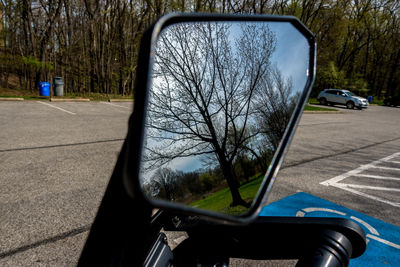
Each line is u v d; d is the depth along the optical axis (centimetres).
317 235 85
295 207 331
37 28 1748
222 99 67
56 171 402
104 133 679
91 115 975
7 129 664
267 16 66
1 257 208
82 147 541
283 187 393
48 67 1631
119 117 961
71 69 1972
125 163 33
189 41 64
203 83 67
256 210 50
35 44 1727
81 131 690
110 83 2098
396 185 428
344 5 2811
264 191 53
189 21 52
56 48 1873
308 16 2394
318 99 2559
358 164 543
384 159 596
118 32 2078
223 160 65
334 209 329
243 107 67
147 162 60
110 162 455
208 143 65
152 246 79
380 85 4016
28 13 1644
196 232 88
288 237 87
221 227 85
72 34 1900
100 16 1917
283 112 63
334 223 87
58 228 251
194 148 64
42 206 293
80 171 406
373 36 3512
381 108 2675
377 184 429
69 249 221
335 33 2967
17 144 536
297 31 65
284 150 56
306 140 762
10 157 455
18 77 1903
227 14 61
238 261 218
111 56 2091
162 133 62
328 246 81
